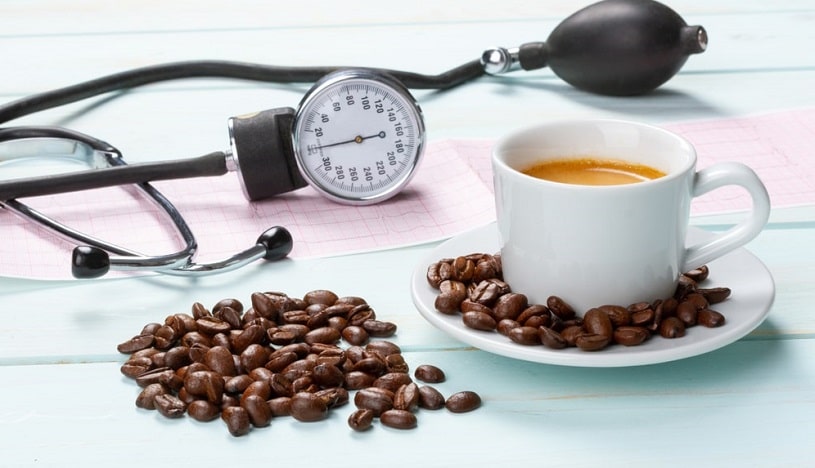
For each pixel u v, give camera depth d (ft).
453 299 3.16
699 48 5.10
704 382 3.10
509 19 6.65
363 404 2.98
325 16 6.78
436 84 5.48
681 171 3.09
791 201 4.24
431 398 3.01
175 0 7.11
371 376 3.11
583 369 3.19
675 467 2.77
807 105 5.17
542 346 2.97
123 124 5.23
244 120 4.29
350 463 2.81
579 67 5.31
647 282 3.15
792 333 3.34
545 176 3.43
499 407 3.03
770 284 3.24
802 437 2.87
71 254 3.95
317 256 3.98
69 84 5.74
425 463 2.81
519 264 3.25
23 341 3.44
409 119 4.34
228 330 3.31
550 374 3.18
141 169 4.16
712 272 3.37
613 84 5.28
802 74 5.61
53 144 4.71
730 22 6.43
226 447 2.88
